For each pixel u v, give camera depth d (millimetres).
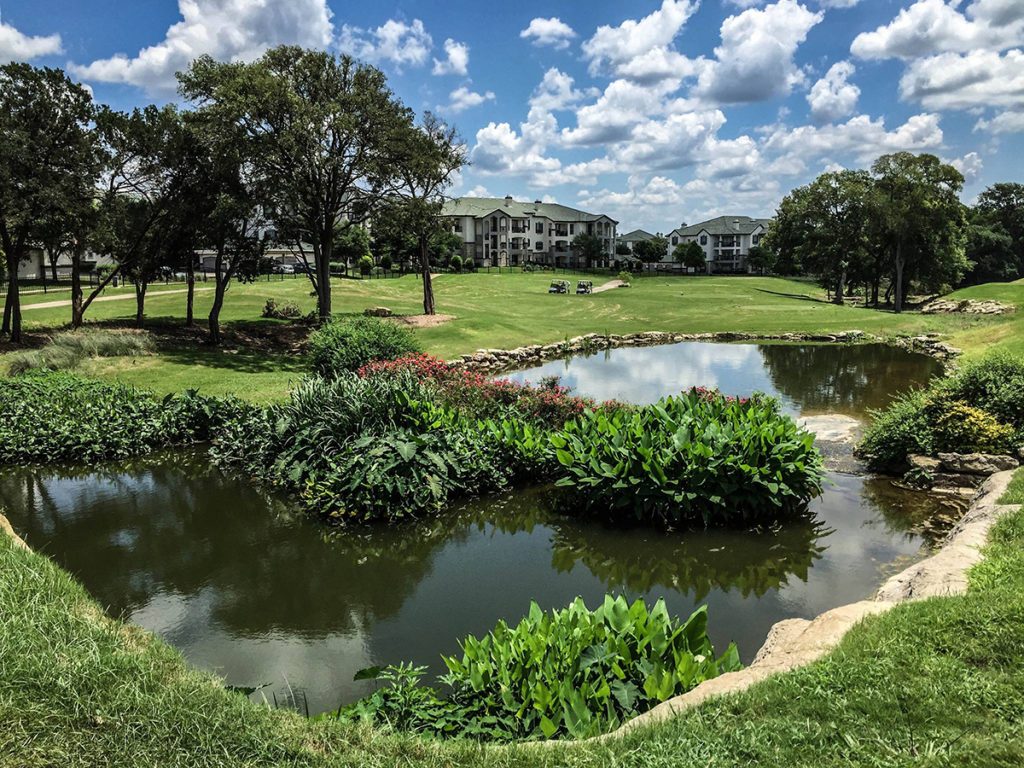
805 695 4047
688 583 8172
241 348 27641
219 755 3561
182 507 10992
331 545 9477
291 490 11508
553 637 5043
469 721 4613
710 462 9586
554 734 4348
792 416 16766
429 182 34688
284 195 27328
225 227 26172
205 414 14773
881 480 11523
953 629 4660
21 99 21938
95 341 23000
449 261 86875
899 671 4215
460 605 7672
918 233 55156
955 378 13133
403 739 3994
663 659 4949
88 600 5797
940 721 3689
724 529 9633
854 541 9164
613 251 118062
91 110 23016
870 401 19031
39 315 32031
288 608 7605
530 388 14688
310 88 30000
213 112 25391
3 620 4707
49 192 21453
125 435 13977
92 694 3896
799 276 100062
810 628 5270
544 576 8453
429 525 10133
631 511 10031
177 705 3947
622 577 8391
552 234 111375
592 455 10109
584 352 31969
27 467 13219
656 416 11273
